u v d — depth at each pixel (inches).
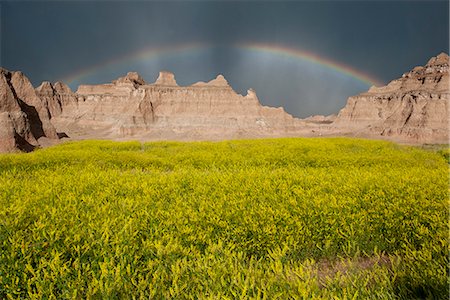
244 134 3336.6
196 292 136.9
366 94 4451.3
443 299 137.6
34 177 432.5
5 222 196.2
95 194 298.0
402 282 152.8
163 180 354.3
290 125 4185.5
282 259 180.2
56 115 4680.1
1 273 148.7
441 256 166.2
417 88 4084.6
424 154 753.0
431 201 261.4
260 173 395.9
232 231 206.7
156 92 4033.0
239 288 132.5
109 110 4704.7
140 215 221.0
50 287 134.1
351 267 162.2
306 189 313.6
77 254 170.1
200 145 1033.5
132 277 140.8
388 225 221.9
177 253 167.5
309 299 123.0
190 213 223.1
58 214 213.6
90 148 1004.6
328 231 211.9
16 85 2945.4
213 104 3978.8
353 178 350.9
